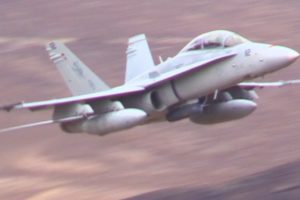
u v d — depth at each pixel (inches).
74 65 3993.6
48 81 7810.0
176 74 3577.8
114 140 6230.3
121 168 5777.6
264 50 3526.1
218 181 5231.3
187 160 5777.6
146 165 5807.1
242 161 5629.9
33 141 6368.1
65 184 5620.1
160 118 3816.4
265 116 6382.9
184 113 3720.5
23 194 5536.4
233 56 3572.8
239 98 3887.8
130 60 4045.3
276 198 3686.0
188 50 3727.9
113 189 5423.2
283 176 3870.6
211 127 6235.2
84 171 5826.8
